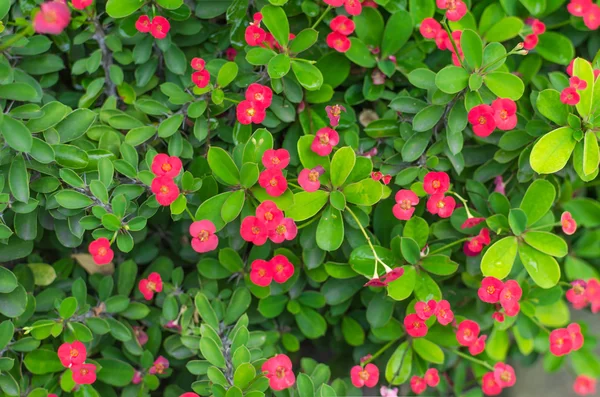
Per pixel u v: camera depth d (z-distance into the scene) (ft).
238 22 2.13
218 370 2.00
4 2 1.99
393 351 2.26
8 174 2.02
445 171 2.17
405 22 2.12
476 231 2.14
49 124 2.00
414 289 2.08
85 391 2.07
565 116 2.04
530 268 2.06
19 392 2.03
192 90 2.13
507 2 2.20
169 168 1.99
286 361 2.00
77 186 2.00
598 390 2.41
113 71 2.15
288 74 2.10
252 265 2.05
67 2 2.10
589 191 2.34
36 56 2.12
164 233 2.27
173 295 2.16
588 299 2.16
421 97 2.16
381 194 2.02
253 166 1.99
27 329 2.02
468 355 2.24
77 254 2.22
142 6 2.09
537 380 2.42
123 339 2.10
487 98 2.08
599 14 2.15
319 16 2.18
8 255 2.06
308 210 2.03
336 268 2.12
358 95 2.20
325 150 2.02
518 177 2.15
